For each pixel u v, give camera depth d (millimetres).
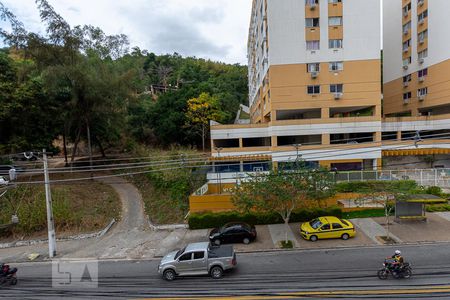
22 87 30234
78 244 20453
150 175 34594
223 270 14234
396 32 42031
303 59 30109
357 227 19719
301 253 16453
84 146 51812
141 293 13039
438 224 19391
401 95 41156
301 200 18938
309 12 29656
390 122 33062
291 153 30406
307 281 13031
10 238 22109
